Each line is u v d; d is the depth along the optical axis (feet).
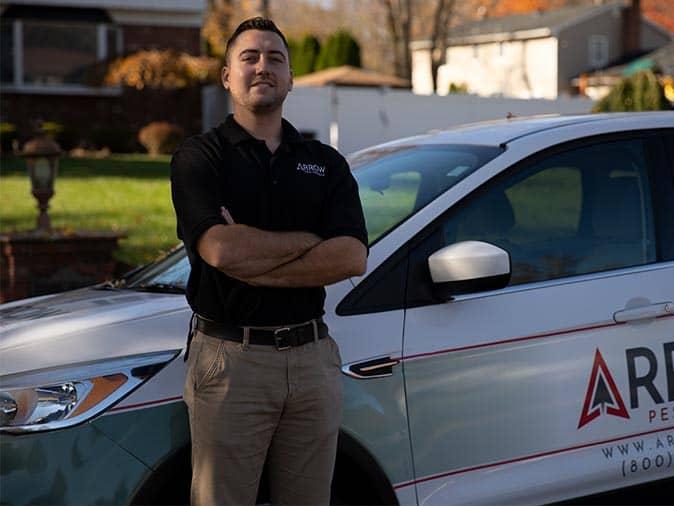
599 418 12.66
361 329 11.50
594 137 13.80
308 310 10.32
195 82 81.46
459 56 171.42
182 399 10.82
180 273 13.78
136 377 10.77
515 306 12.30
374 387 11.44
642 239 13.60
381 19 169.99
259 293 10.07
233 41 10.63
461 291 11.84
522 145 13.41
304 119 80.28
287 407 10.32
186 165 10.30
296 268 10.00
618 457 12.78
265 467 11.25
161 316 11.50
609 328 12.75
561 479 12.41
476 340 11.94
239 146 10.40
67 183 51.06
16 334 11.53
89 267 26.53
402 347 11.60
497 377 12.06
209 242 9.88
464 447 11.91
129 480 10.61
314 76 104.37
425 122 83.76
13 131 73.36
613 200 13.79
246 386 10.10
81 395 10.57
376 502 11.64
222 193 10.29
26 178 52.54
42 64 80.94
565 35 154.92
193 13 83.87
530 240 13.14
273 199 10.34
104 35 81.97
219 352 10.14
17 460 10.35
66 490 10.40
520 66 160.45
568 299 12.62
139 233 37.04
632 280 13.10
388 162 14.60
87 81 80.69
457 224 12.64
